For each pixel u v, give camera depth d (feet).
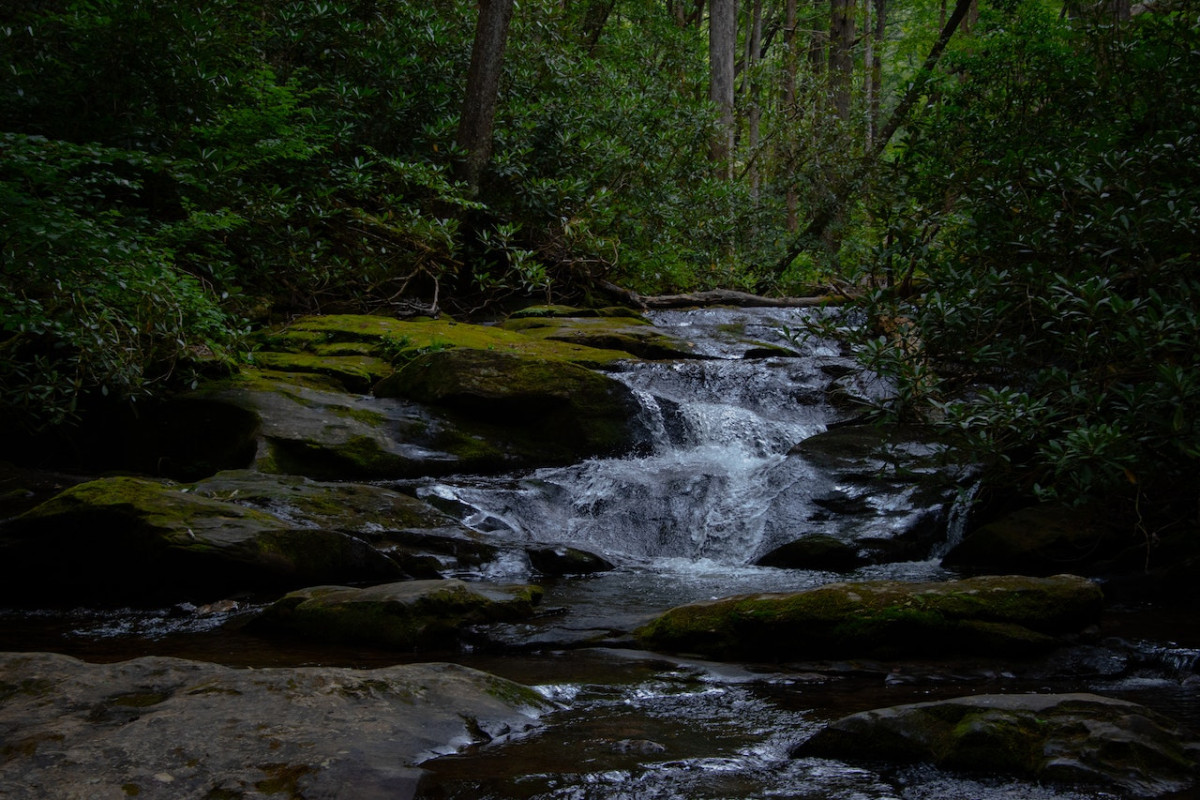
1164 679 11.93
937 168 30.27
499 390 27.22
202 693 9.30
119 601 17.72
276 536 17.88
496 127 46.80
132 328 24.56
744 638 13.24
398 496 22.02
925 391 21.44
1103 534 19.69
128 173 32.63
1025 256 23.41
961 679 11.90
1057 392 20.65
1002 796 7.70
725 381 31.17
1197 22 28.32
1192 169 23.15
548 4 51.16
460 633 14.19
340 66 44.52
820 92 61.77
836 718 10.19
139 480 19.71
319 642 14.30
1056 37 32.19
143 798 7.12
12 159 22.49
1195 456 16.97
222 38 35.58
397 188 43.11
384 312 39.37
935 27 78.18
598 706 10.68
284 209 34.73
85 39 33.09
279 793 7.29
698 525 23.39
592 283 45.60
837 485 23.16
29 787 7.23
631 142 50.70
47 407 23.21
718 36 66.69
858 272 26.17
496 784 7.84
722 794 7.81
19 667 10.07
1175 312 18.65
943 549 21.61
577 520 23.89
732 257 53.67
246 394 25.91
